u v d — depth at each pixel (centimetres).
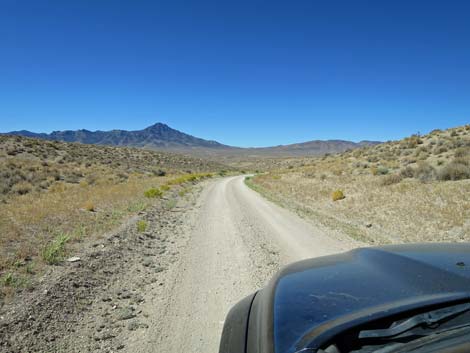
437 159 2688
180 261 836
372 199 1734
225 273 739
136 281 688
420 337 160
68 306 549
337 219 1462
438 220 1191
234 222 1398
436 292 191
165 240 1069
